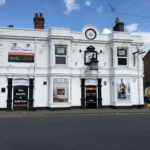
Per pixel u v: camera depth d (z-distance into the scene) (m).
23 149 8.23
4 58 24.33
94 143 9.16
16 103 24.34
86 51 26.47
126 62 26.97
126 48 26.94
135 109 25.80
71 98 25.55
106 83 26.83
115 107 25.97
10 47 24.52
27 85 24.69
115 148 8.38
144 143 9.17
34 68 24.88
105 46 27.16
